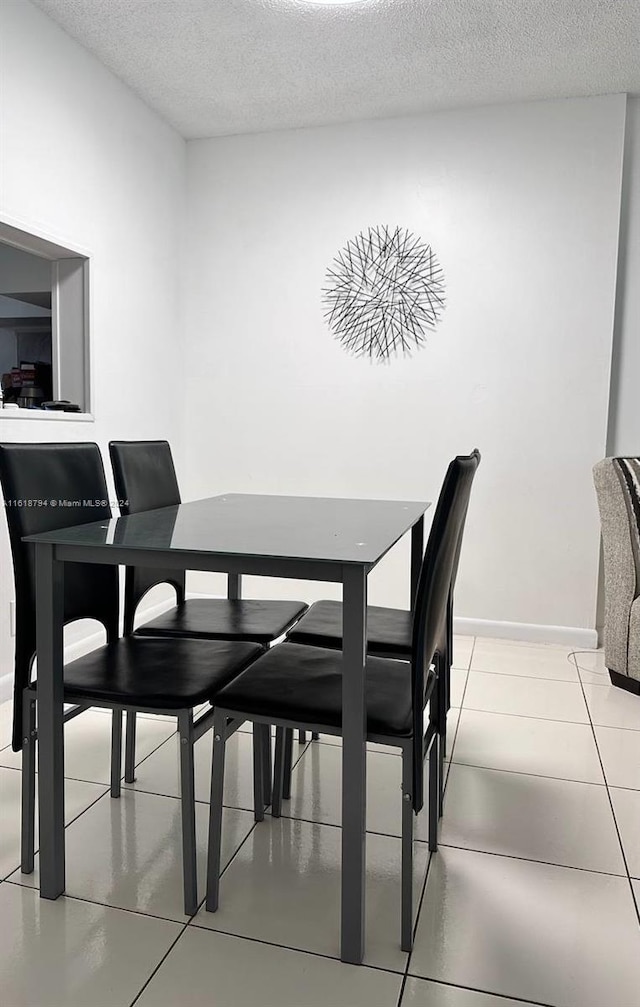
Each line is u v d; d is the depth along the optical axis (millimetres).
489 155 3555
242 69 3197
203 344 4051
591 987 1382
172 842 1847
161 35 2938
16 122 2688
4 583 2711
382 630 2162
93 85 3131
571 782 2191
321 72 3213
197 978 1393
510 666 3293
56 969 1408
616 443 3668
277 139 3844
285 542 1604
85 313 3188
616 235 3441
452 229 3633
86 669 1749
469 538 3740
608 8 2682
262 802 1961
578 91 3365
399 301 3732
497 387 3643
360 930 1431
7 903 1604
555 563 3643
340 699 1566
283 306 3908
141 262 3596
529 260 3551
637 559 2906
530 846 1851
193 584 4191
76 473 1984
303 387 3916
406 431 3785
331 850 1829
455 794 2115
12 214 2678
